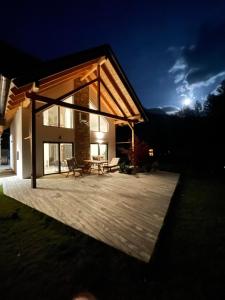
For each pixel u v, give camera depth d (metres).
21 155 9.68
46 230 3.93
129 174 10.62
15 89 6.08
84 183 8.13
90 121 12.91
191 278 2.62
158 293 2.35
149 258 2.86
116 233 3.66
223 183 8.98
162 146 22.75
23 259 2.97
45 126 10.21
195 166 15.02
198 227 4.25
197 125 19.44
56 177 9.73
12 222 4.30
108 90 10.91
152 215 4.55
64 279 2.55
